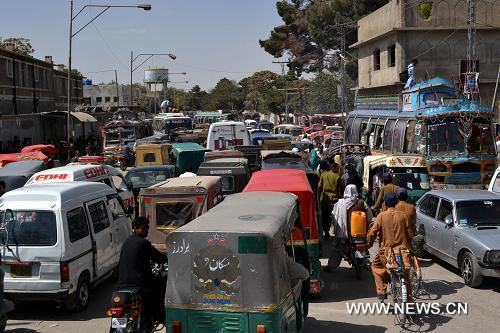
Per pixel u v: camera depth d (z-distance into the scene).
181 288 6.60
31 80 47.59
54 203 9.76
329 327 8.91
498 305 9.80
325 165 15.02
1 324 8.52
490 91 40.03
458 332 8.56
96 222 10.91
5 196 10.01
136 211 17.19
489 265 10.35
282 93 91.94
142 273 7.75
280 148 24.30
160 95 141.12
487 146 20.80
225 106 149.62
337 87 69.06
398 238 9.16
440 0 39.28
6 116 36.56
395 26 39.78
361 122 32.03
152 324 7.98
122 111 54.38
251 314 6.40
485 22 39.66
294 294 7.13
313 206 9.86
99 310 10.27
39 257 9.55
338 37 72.62
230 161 15.92
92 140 51.03
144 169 19.50
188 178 12.30
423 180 17.09
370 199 18.14
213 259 6.50
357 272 11.54
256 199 8.32
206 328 6.52
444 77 39.66
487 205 11.71
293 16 82.69
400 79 38.16
